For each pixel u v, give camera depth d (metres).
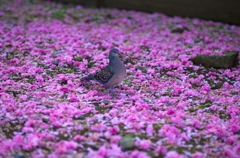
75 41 10.90
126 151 4.54
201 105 6.47
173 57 9.70
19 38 10.86
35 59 8.95
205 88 7.37
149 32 12.68
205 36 12.31
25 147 4.47
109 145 4.63
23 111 5.58
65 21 14.05
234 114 5.95
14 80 7.38
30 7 16.44
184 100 6.76
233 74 8.46
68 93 6.79
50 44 10.39
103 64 8.87
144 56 9.76
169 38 11.88
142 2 16.23
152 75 8.32
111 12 15.98
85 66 8.66
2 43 10.23
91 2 17.05
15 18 13.91
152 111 5.99
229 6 14.39
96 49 10.18
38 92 6.61
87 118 5.58
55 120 5.34
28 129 4.97
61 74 7.78
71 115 5.61
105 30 12.77
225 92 7.18
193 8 15.17
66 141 4.71
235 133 5.33
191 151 4.64
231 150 4.66
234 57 9.15
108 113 5.80
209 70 8.83
